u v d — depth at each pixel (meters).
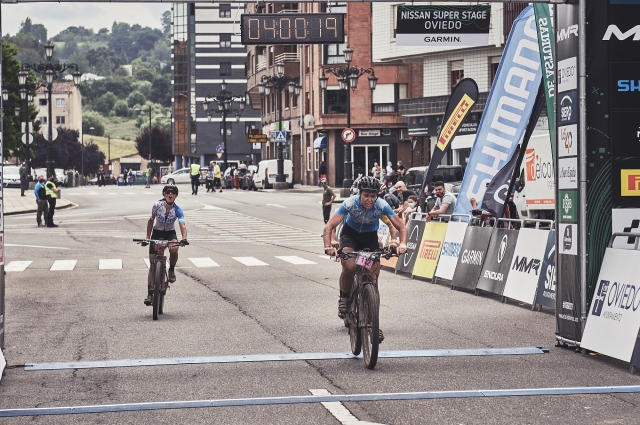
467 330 24.28
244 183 143.50
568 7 21.44
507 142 37.81
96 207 95.00
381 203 20.59
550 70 26.44
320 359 20.22
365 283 19.75
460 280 33.84
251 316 26.98
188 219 76.94
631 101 21.09
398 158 133.88
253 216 80.06
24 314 27.77
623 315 19.53
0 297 19.59
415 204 44.78
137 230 66.81
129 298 31.75
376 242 21.19
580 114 21.00
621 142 21.11
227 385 17.56
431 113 99.56
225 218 78.00
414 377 18.20
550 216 51.53
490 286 31.38
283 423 14.59
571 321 21.41
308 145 149.00
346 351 21.22
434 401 16.08
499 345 21.97
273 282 36.56
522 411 15.34
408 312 27.86
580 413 15.21
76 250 52.25
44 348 21.83
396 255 20.33
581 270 21.02
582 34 20.91
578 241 21.14
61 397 16.69
